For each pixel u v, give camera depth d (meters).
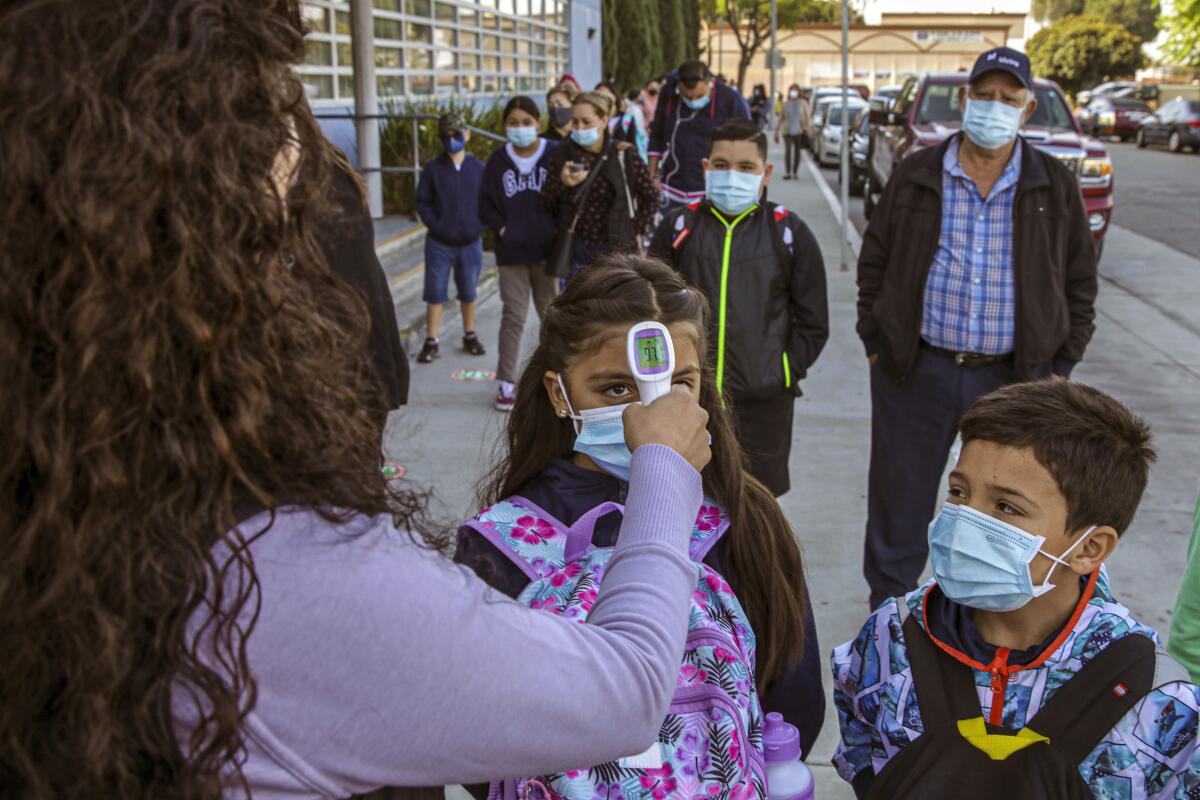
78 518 0.77
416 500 1.00
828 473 5.16
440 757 0.87
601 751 0.94
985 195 3.39
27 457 0.77
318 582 0.83
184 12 0.80
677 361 1.54
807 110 25.12
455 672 0.86
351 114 10.71
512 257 6.07
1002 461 1.61
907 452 3.58
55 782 0.81
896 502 3.60
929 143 11.41
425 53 13.92
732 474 1.60
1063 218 3.36
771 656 1.61
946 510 1.70
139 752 0.81
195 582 0.79
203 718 0.80
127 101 0.76
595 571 1.42
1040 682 1.58
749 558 1.59
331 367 0.90
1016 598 1.62
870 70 60.41
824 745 3.08
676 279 1.59
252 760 0.83
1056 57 71.44
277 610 0.82
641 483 1.10
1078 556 1.62
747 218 3.58
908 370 3.49
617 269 1.59
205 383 0.80
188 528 0.80
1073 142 10.76
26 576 0.78
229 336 0.81
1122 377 7.01
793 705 1.70
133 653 0.79
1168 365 7.32
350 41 11.48
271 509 0.82
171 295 0.77
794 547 1.69
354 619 0.83
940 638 1.68
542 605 1.42
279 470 0.85
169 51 0.78
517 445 1.72
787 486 3.85
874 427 3.69
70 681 0.78
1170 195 19.05
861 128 17.83
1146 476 1.67
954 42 59.44
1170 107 32.56
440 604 0.87
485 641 0.88
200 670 0.79
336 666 0.83
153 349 0.77
